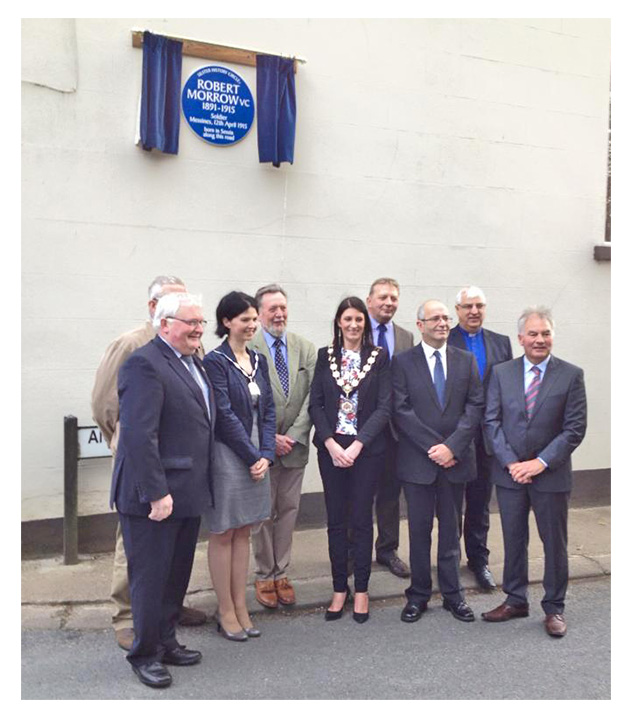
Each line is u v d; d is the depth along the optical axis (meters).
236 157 4.86
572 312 6.01
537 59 5.74
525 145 5.75
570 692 3.23
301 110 5.02
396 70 5.29
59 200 4.45
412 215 5.41
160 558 3.16
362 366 3.93
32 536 4.52
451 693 3.21
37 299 4.43
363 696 3.16
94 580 4.25
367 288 5.30
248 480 3.61
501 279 5.75
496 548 5.00
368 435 3.83
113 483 3.21
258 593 4.06
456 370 3.94
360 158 5.22
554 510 3.80
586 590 4.43
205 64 4.72
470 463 3.99
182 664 3.40
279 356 4.11
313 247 5.13
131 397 3.07
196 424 3.24
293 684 3.25
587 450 6.12
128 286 4.64
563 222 5.93
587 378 6.08
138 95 4.57
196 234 4.79
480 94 5.57
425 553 3.96
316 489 5.30
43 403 4.48
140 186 4.63
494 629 3.85
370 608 4.10
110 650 3.53
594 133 5.98
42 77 4.35
